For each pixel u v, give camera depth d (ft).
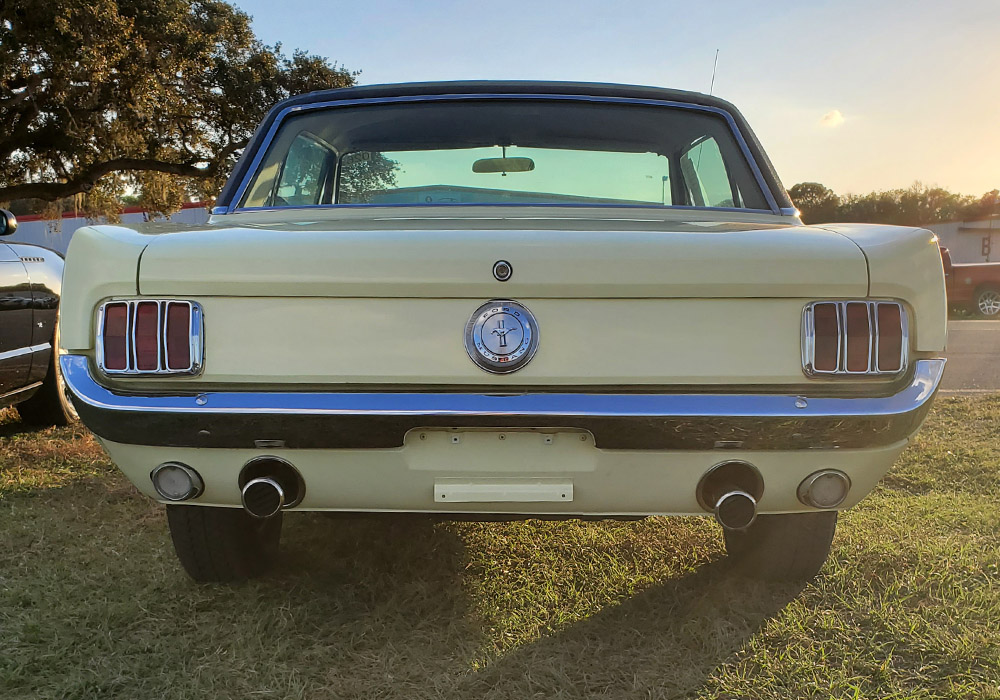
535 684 7.04
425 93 9.28
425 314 6.34
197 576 8.90
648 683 7.06
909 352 6.53
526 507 6.88
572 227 6.98
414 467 6.63
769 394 6.40
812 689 6.94
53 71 51.11
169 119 63.62
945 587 8.89
